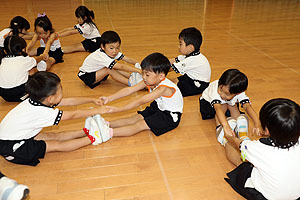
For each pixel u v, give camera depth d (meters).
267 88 2.45
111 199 1.37
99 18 4.79
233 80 1.60
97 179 1.50
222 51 3.36
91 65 2.37
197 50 2.28
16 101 2.22
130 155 1.68
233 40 3.78
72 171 1.55
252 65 2.96
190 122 2.01
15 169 1.55
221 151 1.73
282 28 4.40
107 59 2.29
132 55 3.15
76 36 3.79
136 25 4.42
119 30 4.12
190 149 1.74
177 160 1.65
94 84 2.43
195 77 2.32
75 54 3.23
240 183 1.37
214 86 1.88
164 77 1.75
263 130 1.23
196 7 5.97
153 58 1.66
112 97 1.84
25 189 1.13
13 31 2.89
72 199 1.37
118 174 1.53
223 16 5.19
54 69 2.81
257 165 1.25
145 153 1.70
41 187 1.44
